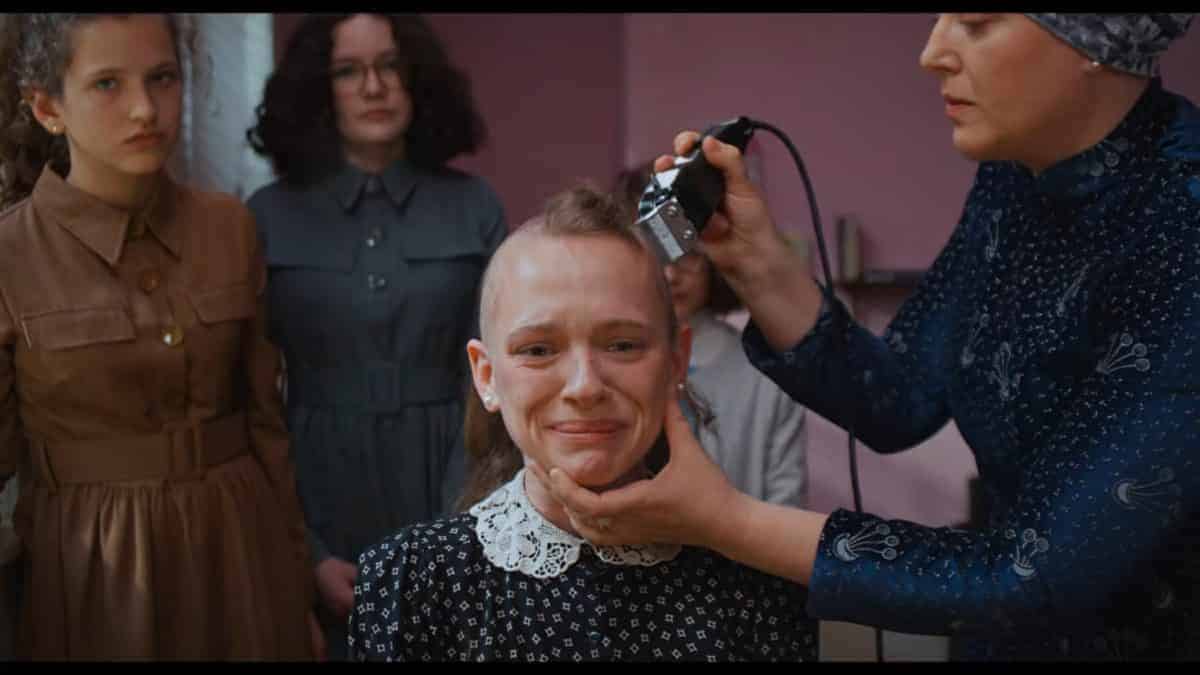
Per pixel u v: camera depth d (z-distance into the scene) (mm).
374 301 1966
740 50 3178
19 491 1617
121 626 1527
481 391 1095
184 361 1575
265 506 1702
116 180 1515
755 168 3156
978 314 1109
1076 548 899
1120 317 952
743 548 976
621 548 1088
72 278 1511
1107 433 916
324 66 2025
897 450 1251
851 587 940
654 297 1021
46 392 1512
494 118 3455
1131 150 971
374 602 1102
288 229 2008
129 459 1551
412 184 2053
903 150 3156
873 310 3148
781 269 1173
